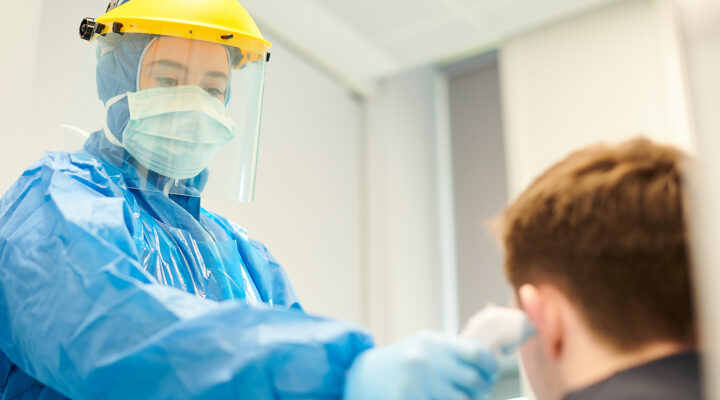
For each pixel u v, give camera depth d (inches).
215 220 47.9
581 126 127.6
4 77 57.0
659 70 121.2
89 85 43.6
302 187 112.0
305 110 116.6
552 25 134.6
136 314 24.5
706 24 10.6
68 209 29.7
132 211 37.7
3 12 57.7
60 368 25.2
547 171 25.2
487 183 144.5
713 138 10.3
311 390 22.4
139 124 41.5
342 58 126.6
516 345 22.5
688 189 11.8
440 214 143.9
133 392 23.3
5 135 56.4
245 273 44.7
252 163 48.4
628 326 19.6
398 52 138.5
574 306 20.9
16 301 28.3
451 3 121.4
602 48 128.4
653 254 19.7
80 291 26.1
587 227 21.1
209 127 43.5
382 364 21.5
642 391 17.5
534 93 134.0
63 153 36.4
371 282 125.0
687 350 18.6
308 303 108.9
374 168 131.2
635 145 23.1
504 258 24.9
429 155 144.9
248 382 22.1
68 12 74.7
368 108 134.3
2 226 32.6
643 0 125.8
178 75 43.4
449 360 21.0
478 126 148.8
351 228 124.1
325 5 120.3
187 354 22.8
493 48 140.6
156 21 42.9
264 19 108.0
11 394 33.5
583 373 20.3
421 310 130.8
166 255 38.3
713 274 10.1
